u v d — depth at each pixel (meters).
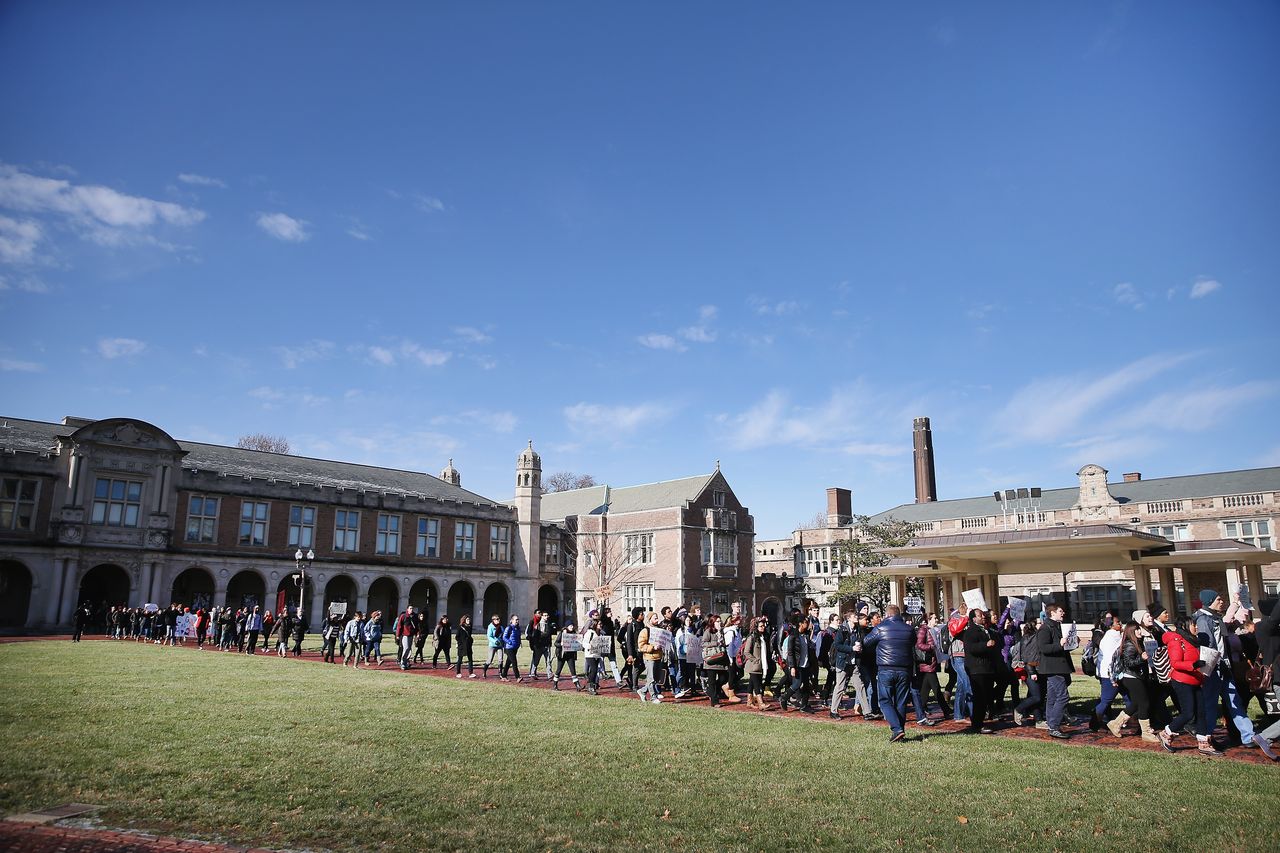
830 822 7.72
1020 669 13.52
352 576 49.81
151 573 42.03
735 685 18.20
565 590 63.06
